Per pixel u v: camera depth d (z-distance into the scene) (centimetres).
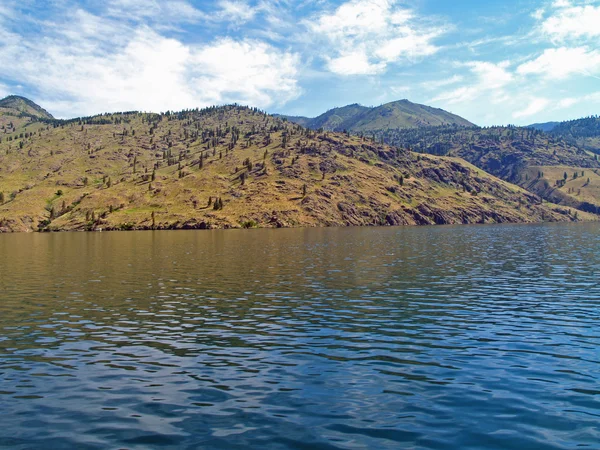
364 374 2480
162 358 2798
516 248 10994
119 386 2323
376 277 6275
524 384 2317
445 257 8962
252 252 10438
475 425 1864
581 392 2206
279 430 1827
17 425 1883
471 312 4062
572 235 16475
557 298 4703
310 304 4456
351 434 1791
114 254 10331
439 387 2284
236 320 3806
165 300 4712
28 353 2919
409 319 3809
